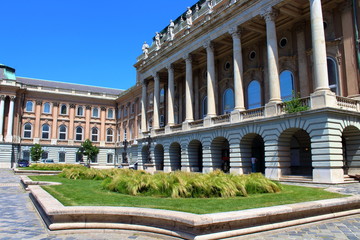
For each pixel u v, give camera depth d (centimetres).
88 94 6438
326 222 877
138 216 764
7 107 5675
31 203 1247
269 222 768
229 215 696
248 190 1219
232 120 2589
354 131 2027
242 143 2503
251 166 2527
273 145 2177
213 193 1127
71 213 782
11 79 5631
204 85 3659
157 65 3900
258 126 2319
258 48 2964
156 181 1179
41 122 6019
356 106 2048
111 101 6675
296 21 2555
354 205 989
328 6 2291
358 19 2125
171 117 3556
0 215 995
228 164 3070
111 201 978
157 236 718
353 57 2117
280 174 2123
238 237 698
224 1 3106
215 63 3488
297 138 2491
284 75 2633
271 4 2336
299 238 716
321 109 1850
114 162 6500
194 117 3759
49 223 807
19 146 5703
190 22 3428
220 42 3052
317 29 1984
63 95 6234
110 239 709
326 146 1823
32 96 5991
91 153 5669
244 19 2570
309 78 2423
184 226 688
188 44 3300
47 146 5956
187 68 3306
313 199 1034
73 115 6300
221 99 3375
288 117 2067
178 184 1129
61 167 3266
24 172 3119
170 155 3466
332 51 2250
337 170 1822
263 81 2877
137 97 5641
